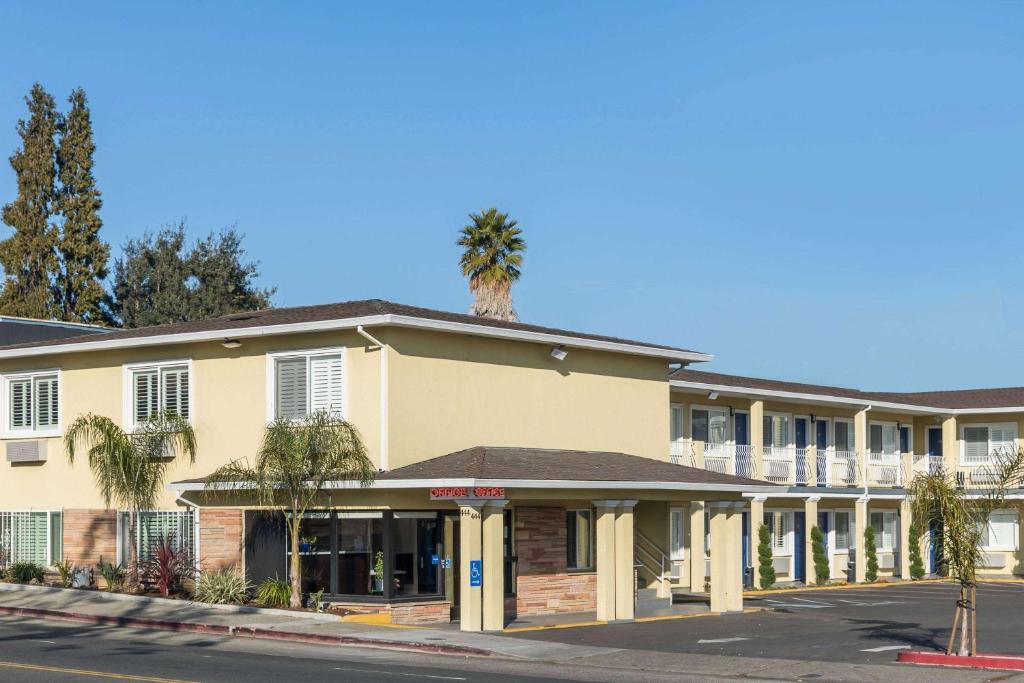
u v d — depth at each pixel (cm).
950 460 5431
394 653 2359
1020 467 2273
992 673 2094
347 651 2370
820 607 3566
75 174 6116
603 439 3469
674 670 2167
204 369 3148
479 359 3098
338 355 2942
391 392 2858
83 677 1866
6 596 3142
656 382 3681
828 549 5031
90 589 3198
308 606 2847
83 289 6106
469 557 2684
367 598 2805
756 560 4388
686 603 3575
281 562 2969
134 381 3281
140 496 3222
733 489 3219
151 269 6694
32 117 6091
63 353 3381
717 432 4500
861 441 4950
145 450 3161
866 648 2481
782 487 3375
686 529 4203
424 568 2886
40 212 6056
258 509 2995
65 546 3359
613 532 3008
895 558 5359
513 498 2741
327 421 2856
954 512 2216
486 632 2681
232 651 2309
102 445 3153
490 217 6256
